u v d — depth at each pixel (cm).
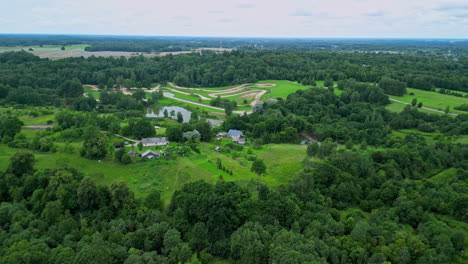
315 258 6656
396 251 7175
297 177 9431
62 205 8400
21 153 9719
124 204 8544
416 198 9356
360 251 7038
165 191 9731
